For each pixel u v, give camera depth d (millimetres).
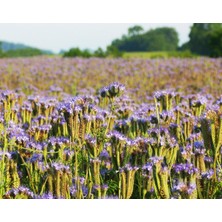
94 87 19312
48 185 5836
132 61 29422
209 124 5973
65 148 6656
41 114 8648
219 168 6414
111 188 6074
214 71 21984
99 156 6523
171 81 20000
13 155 6617
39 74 22781
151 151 6227
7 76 22281
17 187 6012
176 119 7559
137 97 15711
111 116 7363
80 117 6105
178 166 5629
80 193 5719
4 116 7457
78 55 38875
